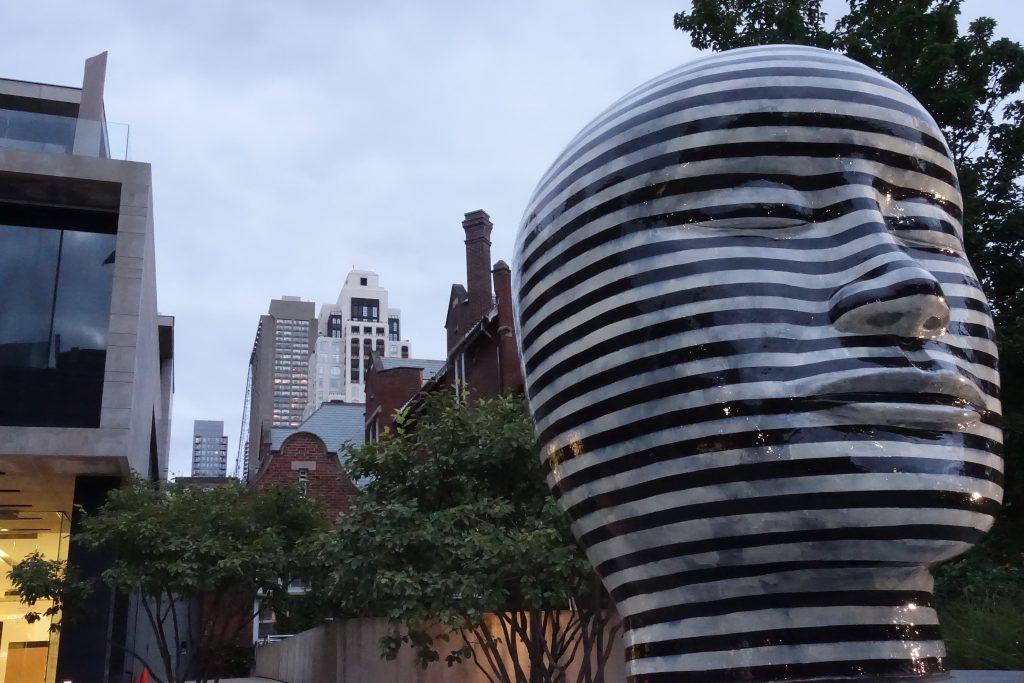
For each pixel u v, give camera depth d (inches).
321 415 1395.2
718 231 114.0
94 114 872.9
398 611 352.5
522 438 406.0
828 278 109.4
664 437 109.7
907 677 102.3
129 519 520.1
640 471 111.7
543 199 133.3
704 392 107.7
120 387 699.4
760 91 117.5
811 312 107.7
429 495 410.0
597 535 119.7
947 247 119.0
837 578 104.3
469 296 1029.8
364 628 537.0
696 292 111.0
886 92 120.4
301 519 593.9
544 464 133.1
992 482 109.1
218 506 560.1
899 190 117.4
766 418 104.2
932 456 103.3
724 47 480.1
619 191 120.6
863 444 102.0
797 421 103.2
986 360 116.0
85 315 740.7
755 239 112.4
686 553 108.3
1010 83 448.5
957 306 115.2
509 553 347.6
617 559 117.3
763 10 480.7
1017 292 406.0
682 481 108.0
